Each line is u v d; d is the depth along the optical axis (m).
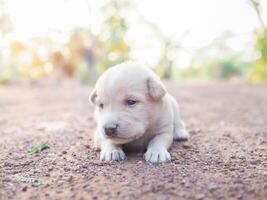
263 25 1.30
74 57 1.93
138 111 0.40
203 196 0.31
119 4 1.93
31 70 1.90
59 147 0.49
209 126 0.64
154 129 0.43
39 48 1.89
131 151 0.45
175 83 1.72
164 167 0.38
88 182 0.35
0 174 0.38
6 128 0.66
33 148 0.47
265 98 1.10
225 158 0.42
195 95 1.21
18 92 1.41
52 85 1.79
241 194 0.31
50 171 0.39
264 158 0.42
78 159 0.42
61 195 0.32
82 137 0.54
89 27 1.89
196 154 0.44
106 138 0.40
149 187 0.33
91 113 0.83
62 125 0.67
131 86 0.40
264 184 0.33
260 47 1.58
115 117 0.39
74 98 1.15
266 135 0.55
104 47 1.96
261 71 1.91
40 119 0.75
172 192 0.32
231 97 1.15
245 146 0.48
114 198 0.31
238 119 0.72
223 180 0.34
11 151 0.47
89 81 1.90
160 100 0.43
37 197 0.32
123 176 0.36
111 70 0.43
